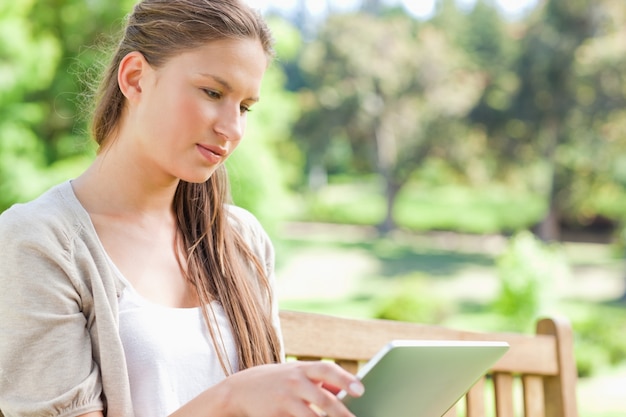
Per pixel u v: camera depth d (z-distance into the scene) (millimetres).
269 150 9492
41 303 1562
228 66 1625
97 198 1740
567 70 29594
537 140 31406
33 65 8594
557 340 2412
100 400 1585
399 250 32750
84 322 1604
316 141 34812
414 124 33500
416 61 33031
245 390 1360
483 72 32344
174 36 1632
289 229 37500
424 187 41219
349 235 36750
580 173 31203
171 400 1653
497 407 2328
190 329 1725
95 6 8891
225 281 1841
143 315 1669
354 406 1317
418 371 1337
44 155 8758
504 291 14219
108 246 1708
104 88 1747
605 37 29172
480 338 2311
